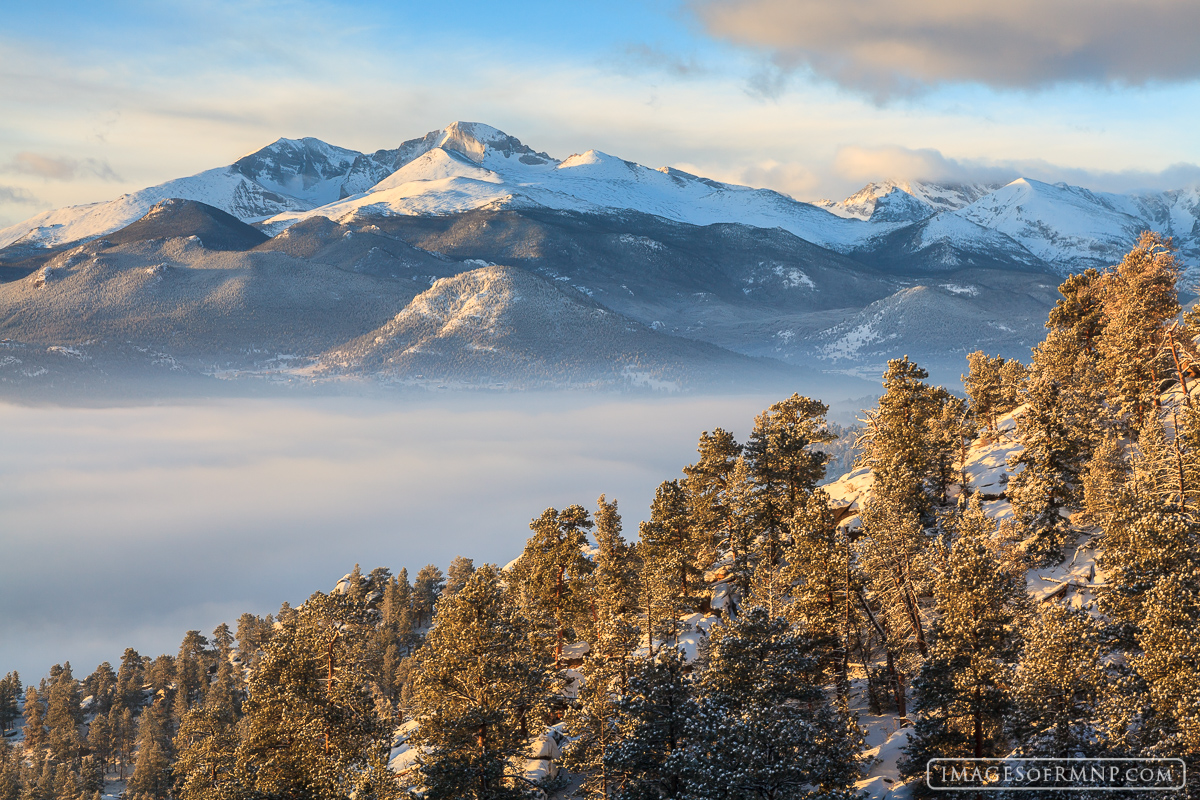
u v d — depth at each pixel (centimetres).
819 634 5366
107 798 14800
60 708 17038
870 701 5603
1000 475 7881
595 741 4797
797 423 7575
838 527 6266
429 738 4716
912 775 4522
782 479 7175
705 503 7538
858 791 4519
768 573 6444
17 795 14312
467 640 4788
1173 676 3791
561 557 7144
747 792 3791
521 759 5162
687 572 7444
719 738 4012
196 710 6731
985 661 4394
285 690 5191
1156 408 7200
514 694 4791
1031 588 6062
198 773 6456
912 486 7038
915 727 4662
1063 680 4069
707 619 7169
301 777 4884
